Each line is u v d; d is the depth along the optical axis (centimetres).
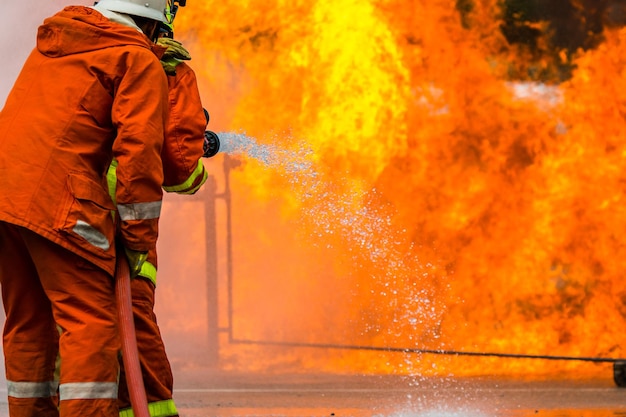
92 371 666
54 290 679
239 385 1564
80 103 689
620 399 1380
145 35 744
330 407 1255
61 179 677
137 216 681
